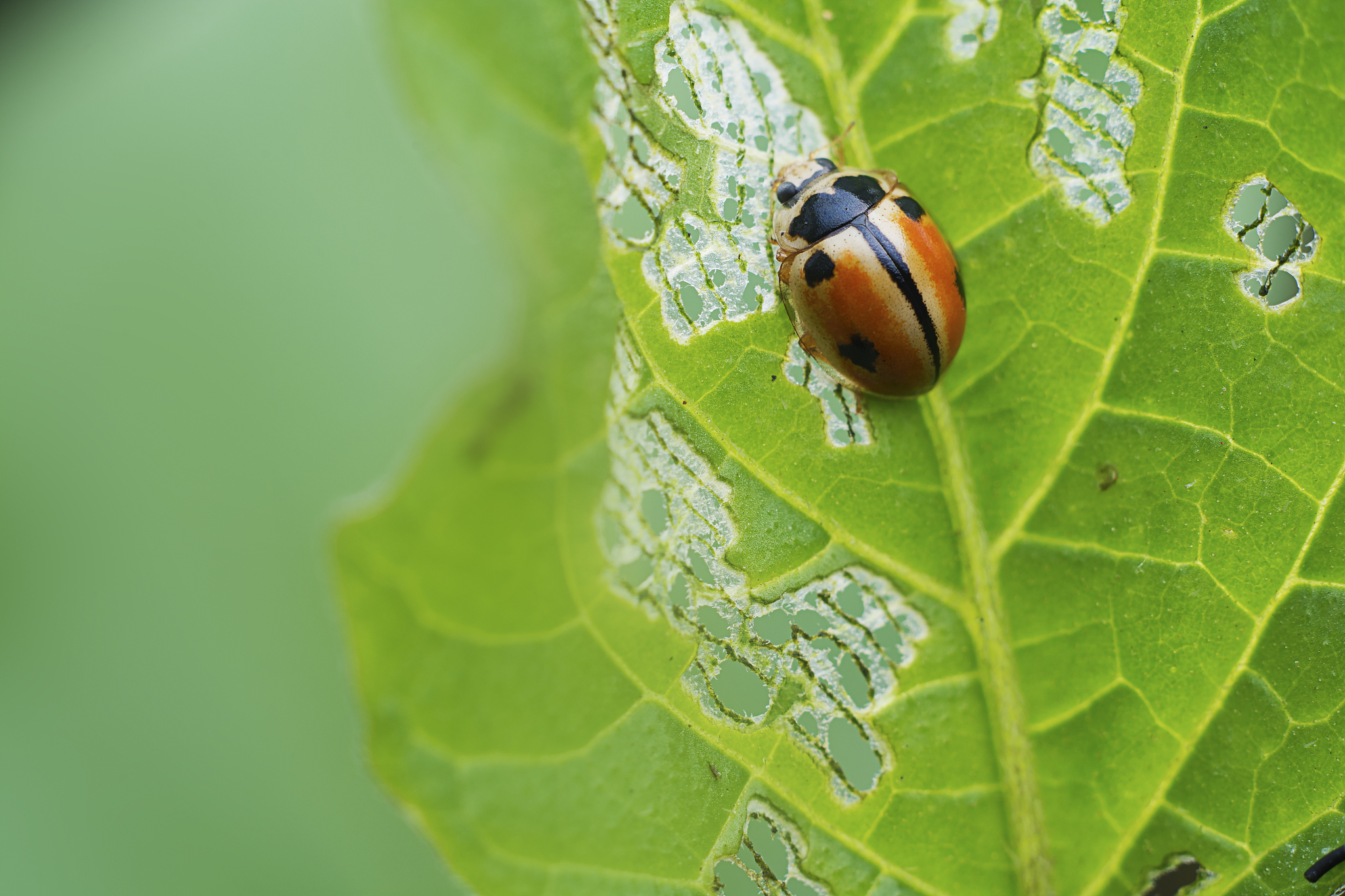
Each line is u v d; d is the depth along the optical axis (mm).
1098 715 96
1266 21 96
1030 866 95
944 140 97
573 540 91
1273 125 96
